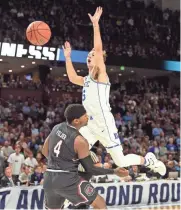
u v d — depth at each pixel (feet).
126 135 49.62
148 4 80.38
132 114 55.01
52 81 60.70
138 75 73.05
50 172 11.34
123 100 60.39
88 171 11.16
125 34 69.05
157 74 71.87
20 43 51.42
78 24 68.18
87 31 67.97
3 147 35.35
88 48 57.52
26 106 51.06
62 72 66.49
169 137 49.75
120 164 12.52
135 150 42.14
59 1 70.03
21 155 33.06
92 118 12.55
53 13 66.39
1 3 63.00
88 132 12.64
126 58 59.47
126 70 67.31
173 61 62.69
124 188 30.01
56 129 11.69
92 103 12.49
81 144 11.08
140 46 66.23
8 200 26.20
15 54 49.44
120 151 12.55
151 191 31.22
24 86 55.16
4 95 53.88
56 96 57.52
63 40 58.23
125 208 28.68
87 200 11.23
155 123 55.01
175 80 70.54
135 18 73.36
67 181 11.09
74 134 11.25
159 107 62.23
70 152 11.15
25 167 31.14
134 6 76.95
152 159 12.96
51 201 11.67
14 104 51.37
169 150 46.16
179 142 49.19
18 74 62.85
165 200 31.78
